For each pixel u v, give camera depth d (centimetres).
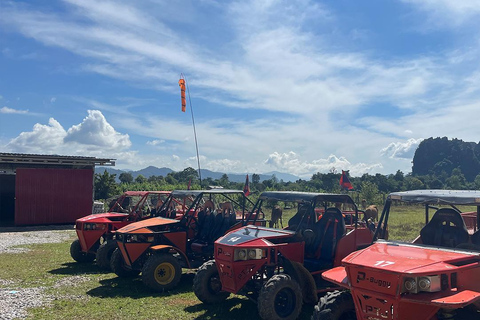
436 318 430
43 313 689
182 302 760
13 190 2806
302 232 717
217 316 674
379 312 427
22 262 1148
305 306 723
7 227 2103
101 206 2334
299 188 4719
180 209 1200
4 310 700
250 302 751
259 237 683
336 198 767
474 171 16162
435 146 17612
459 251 480
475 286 448
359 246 741
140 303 751
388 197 584
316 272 703
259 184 4691
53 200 2205
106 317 672
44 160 2166
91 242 1120
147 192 1208
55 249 1382
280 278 625
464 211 734
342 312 487
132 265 907
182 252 897
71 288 860
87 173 2286
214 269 739
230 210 980
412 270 413
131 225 949
